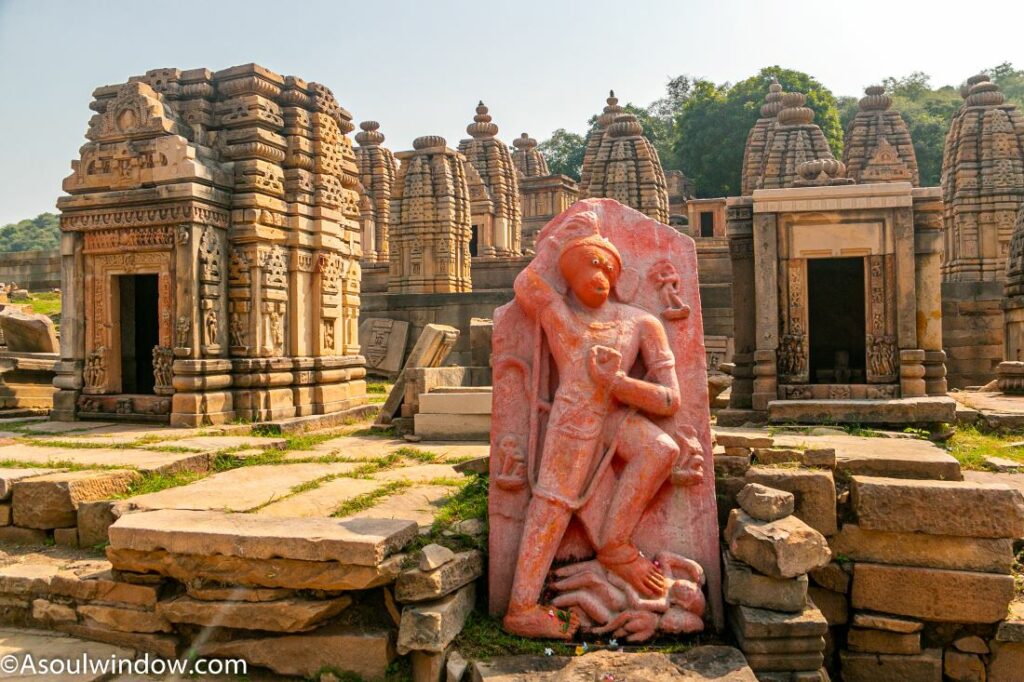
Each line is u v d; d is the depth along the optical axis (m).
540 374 4.96
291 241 11.29
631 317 4.92
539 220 40.19
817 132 26.39
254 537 4.41
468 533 5.00
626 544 4.61
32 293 29.08
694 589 4.53
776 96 32.12
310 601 4.39
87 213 10.55
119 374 10.79
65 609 4.98
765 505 4.68
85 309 10.73
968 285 17.16
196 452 7.66
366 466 7.48
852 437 7.38
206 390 10.16
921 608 4.96
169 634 4.69
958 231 22.41
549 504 4.59
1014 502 4.87
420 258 25.14
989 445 8.45
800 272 10.20
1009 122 22.09
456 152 26.12
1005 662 4.88
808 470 5.39
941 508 4.96
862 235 10.00
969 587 4.89
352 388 12.59
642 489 4.62
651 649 4.33
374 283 27.53
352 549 4.27
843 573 5.12
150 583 4.77
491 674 4.01
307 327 11.62
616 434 4.74
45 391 12.87
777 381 10.20
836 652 5.20
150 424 10.20
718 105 44.78
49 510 5.95
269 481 6.73
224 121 10.96
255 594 4.46
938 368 10.02
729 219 10.87
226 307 10.70
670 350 4.91
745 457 5.55
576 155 61.28
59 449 7.90
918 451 6.13
